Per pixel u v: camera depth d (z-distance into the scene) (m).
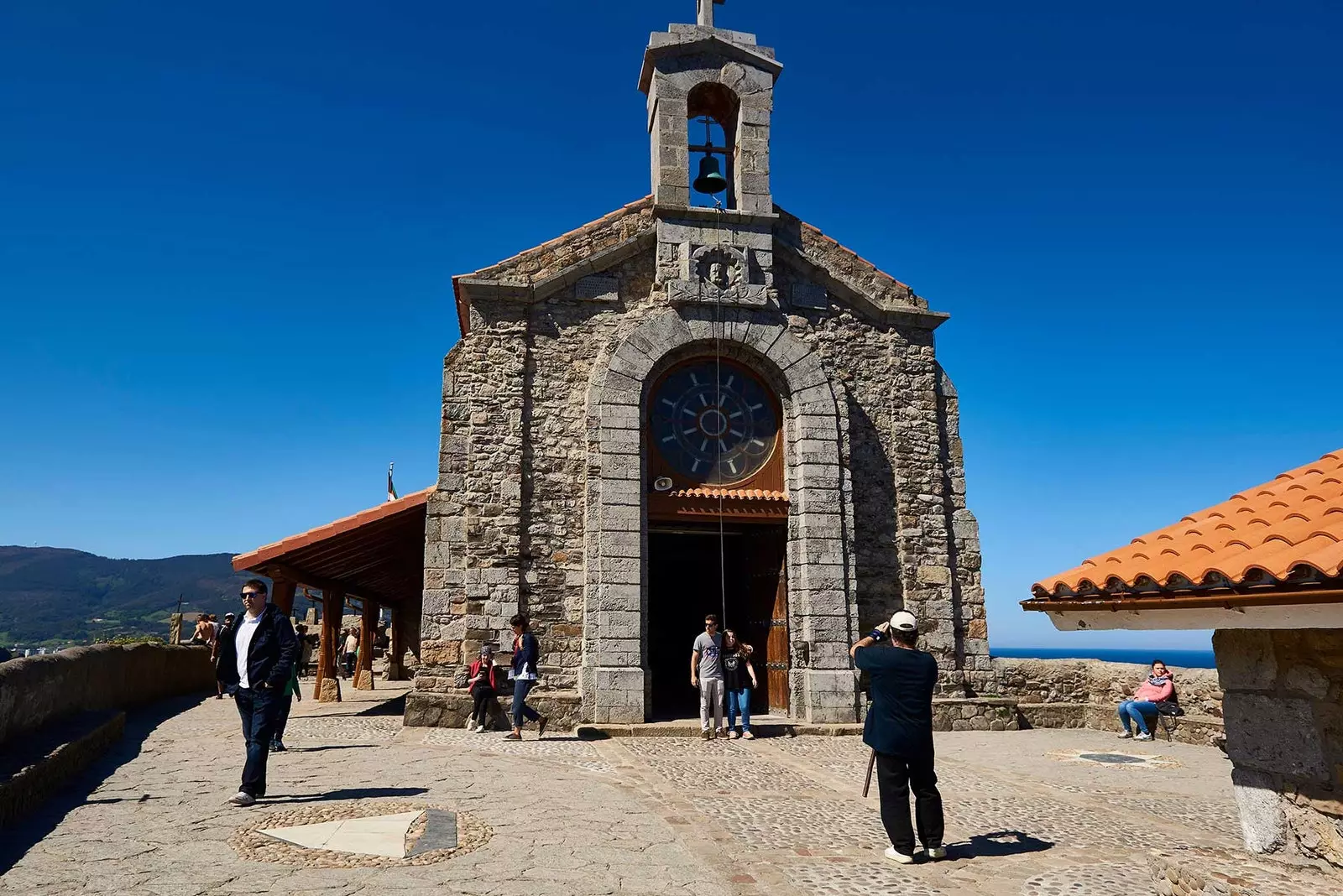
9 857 4.87
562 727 11.27
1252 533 4.30
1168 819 7.02
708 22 13.89
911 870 5.38
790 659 12.45
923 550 13.34
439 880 4.72
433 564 11.66
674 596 19.06
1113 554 5.03
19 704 7.09
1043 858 5.71
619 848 5.55
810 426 12.91
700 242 13.20
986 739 11.84
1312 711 4.02
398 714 12.75
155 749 8.87
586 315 12.88
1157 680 12.06
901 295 14.23
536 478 12.20
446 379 12.23
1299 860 4.03
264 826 5.71
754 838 6.03
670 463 12.76
